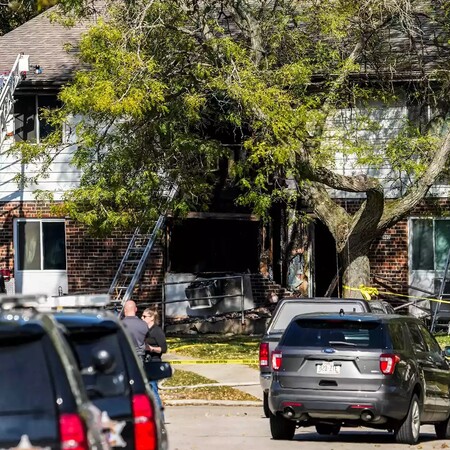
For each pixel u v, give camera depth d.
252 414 58.53
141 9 69.25
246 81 66.94
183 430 50.91
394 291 91.00
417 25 81.81
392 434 51.19
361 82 84.12
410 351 45.91
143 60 68.75
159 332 51.12
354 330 44.84
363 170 89.19
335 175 69.69
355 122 84.62
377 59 80.69
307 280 92.88
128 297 87.31
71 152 91.88
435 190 89.69
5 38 99.50
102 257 92.94
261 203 72.00
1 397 20.83
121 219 73.81
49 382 20.86
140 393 25.36
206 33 70.94
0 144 88.81
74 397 20.89
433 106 85.62
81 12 73.12
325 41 76.62
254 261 97.19
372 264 91.25
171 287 93.62
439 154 72.44
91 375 25.17
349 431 53.19
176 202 75.62
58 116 75.62
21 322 21.02
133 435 24.97
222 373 70.81
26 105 93.00
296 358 44.84
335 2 72.75
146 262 92.25
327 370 44.41
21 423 20.67
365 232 72.44
